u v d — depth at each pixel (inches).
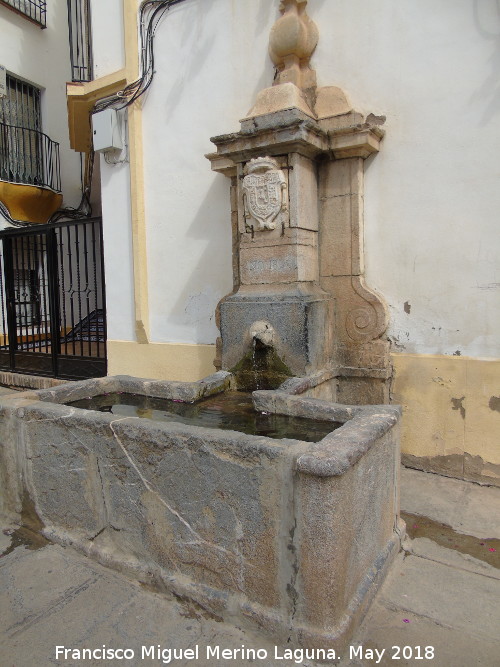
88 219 238.8
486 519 124.2
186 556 93.0
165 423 98.1
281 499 80.7
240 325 161.8
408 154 153.8
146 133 208.7
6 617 89.7
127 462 99.4
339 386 168.1
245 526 85.0
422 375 154.5
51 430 112.1
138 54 206.1
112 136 210.7
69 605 92.5
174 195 204.1
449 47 144.6
